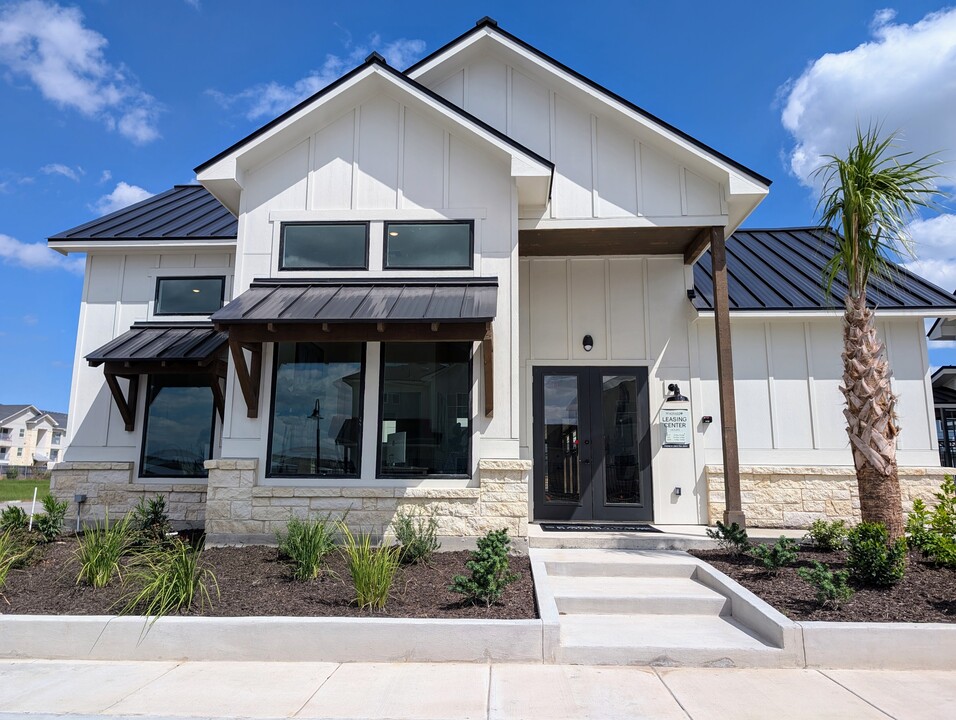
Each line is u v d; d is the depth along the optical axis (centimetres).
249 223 893
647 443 1025
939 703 425
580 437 1035
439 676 479
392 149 900
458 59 1009
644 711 411
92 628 532
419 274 866
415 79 1019
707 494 1002
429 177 890
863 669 495
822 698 434
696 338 1046
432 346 846
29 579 668
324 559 726
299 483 819
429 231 882
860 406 713
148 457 1082
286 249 889
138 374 1047
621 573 713
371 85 891
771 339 1044
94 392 1104
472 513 798
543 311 1067
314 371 848
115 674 489
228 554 755
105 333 1128
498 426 823
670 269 1066
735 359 1041
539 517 1020
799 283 1114
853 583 623
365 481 817
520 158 846
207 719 401
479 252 868
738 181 885
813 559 706
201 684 465
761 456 1016
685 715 404
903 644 498
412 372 844
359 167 899
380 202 889
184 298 1138
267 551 770
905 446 1003
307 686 459
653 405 1033
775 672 488
